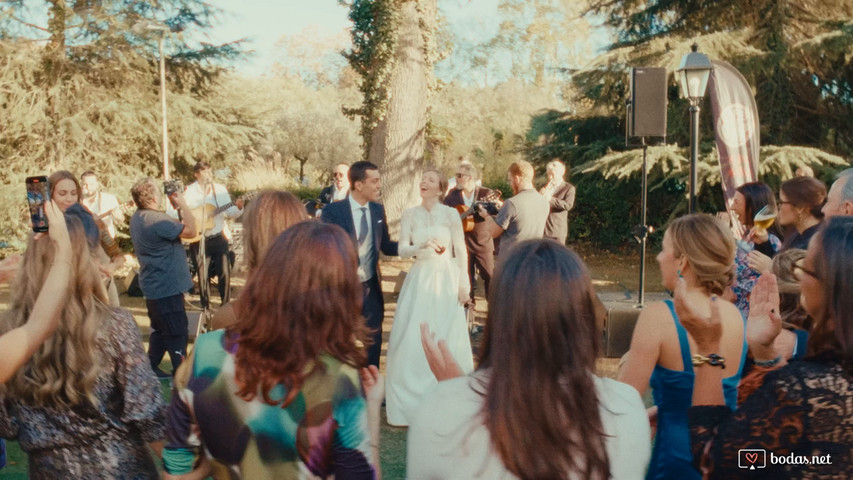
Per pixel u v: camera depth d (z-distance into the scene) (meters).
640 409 1.42
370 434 1.58
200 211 7.96
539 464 1.28
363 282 4.66
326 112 28.42
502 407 1.31
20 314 1.93
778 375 1.50
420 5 13.43
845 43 12.85
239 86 19.25
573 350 1.34
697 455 1.98
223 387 1.53
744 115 6.64
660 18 16.12
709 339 2.09
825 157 12.94
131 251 15.45
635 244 16.83
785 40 14.17
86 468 1.93
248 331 1.52
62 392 1.88
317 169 27.14
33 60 15.03
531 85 35.03
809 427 1.43
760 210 4.00
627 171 13.64
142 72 16.33
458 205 7.91
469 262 7.68
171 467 1.60
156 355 5.51
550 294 1.34
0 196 14.27
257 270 1.58
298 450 1.51
